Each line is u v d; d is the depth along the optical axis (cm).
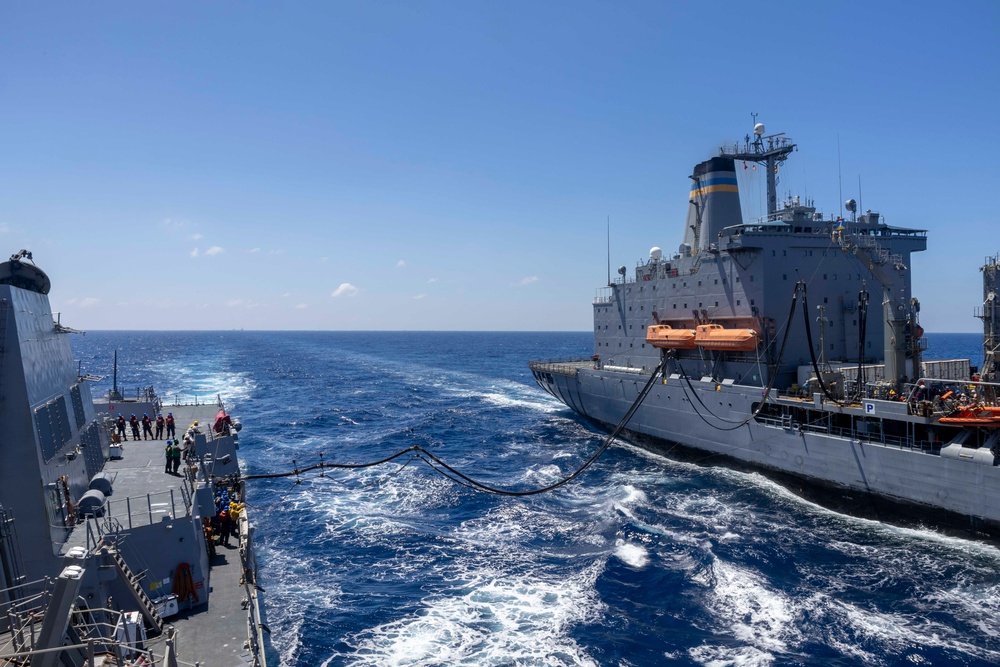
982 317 3488
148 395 4756
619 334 5584
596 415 5750
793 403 3691
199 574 2014
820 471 3581
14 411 1792
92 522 2022
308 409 7988
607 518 3528
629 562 2939
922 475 3080
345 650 2253
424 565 2980
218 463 3447
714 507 3656
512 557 3064
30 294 2056
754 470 4038
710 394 4316
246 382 11544
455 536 3347
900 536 3172
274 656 2214
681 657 2197
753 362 4141
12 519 1719
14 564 1723
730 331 4150
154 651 1706
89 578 1748
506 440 5819
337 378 12269
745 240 3988
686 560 2952
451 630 2383
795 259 4091
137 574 1911
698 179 5122
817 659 2173
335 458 5225
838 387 3612
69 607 1265
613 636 2330
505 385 10806
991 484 2822
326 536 3362
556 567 2945
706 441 4397
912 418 3092
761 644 2270
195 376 12912
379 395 9406
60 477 2025
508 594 2673
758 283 4075
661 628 2389
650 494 3919
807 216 4441
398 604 2594
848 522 3388
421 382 11388
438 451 5409
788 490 3816
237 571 2258
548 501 3925
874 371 3803
